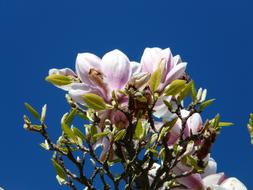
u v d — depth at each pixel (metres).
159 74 1.54
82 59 1.56
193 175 1.64
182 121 1.61
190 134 1.61
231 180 1.63
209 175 1.67
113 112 1.56
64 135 1.66
